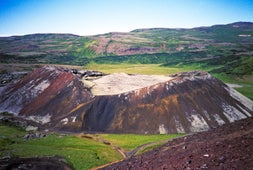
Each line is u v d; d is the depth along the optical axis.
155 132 87.94
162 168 34.06
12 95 122.06
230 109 96.88
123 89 111.44
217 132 42.72
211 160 30.83
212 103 97.00
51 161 63.03
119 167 42.88
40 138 81.62
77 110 98.75
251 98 130.75
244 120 44.94
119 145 76.44
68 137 83.06
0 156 65.56
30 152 68.19
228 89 107.50
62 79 116.06
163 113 93.12
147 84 115.44
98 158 65.38
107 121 93.88
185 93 98.94
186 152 36.94
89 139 82.38
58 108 103.50
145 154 47.22
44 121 99.69
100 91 109.81
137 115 93.75
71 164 61.38
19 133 88.56
